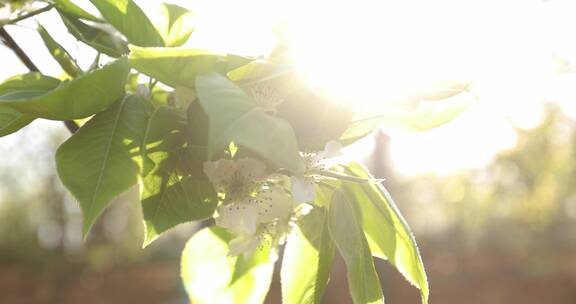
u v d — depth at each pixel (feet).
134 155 2.24
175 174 2.29
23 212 38.65
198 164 2.28
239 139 2.06
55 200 35.88
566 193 33.14
